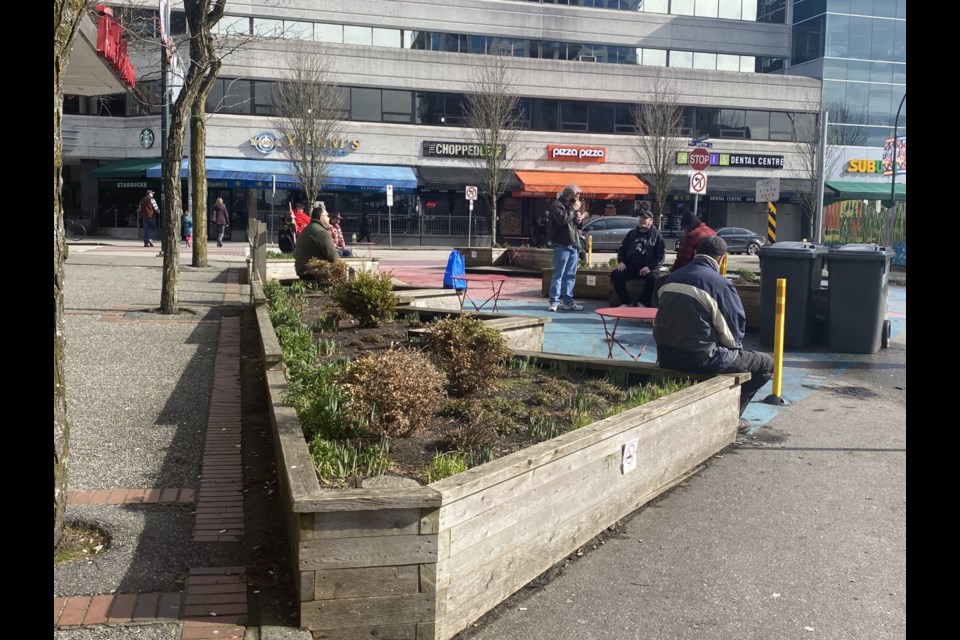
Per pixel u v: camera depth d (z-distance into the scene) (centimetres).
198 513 467
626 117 5022
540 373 745
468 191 3938
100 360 860
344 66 4497
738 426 713
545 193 4669
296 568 364
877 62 5325
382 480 386
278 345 727
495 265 2534
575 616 395
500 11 4869
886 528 515
